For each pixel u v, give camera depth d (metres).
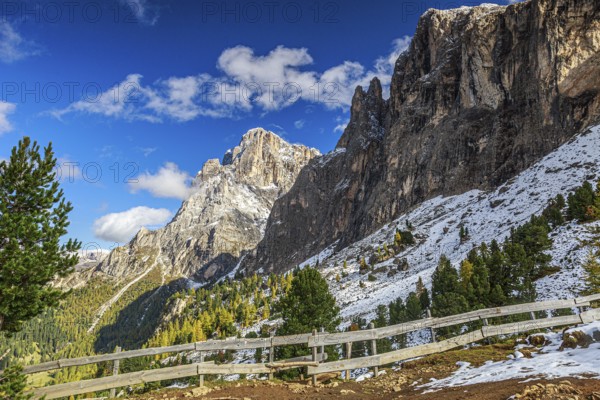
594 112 126.06
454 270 65.31
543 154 134.75
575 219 69.94
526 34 154.88
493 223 106.56
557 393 9.93
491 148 154.62
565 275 50.31
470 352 18.58
